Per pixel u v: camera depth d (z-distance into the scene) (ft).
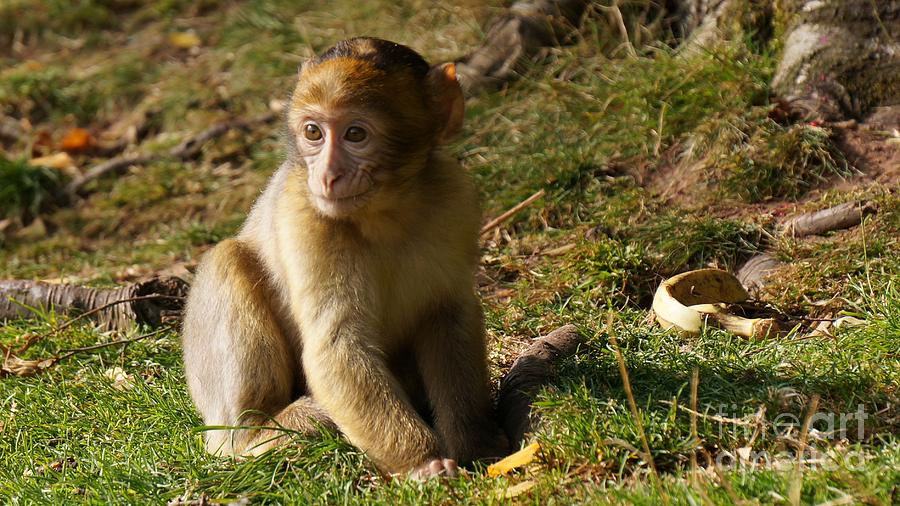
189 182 56.75
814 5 47.57
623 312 37.19
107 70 67.87
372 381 28.71
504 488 25.76
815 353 31.27
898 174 41.91
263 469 28.68
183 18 72.54
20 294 43.62
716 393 28.89
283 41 64.80
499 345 35.65
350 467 28.27
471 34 58.70
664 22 54.39
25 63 70.08
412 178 29.22
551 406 28.19
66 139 62.18
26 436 33.24
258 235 32.32
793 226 40.42
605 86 50.93
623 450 26.53
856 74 46.09
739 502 22.56
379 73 28.32
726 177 43.65
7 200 57.67
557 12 55.62
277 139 57.52
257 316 31.30
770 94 47.32
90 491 28.96
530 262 42.50
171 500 28.09
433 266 30.27
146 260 50.21
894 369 29.53
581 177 46.37
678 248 40.32
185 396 34.65
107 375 37.37
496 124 51.70
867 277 35.55
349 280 29.14
